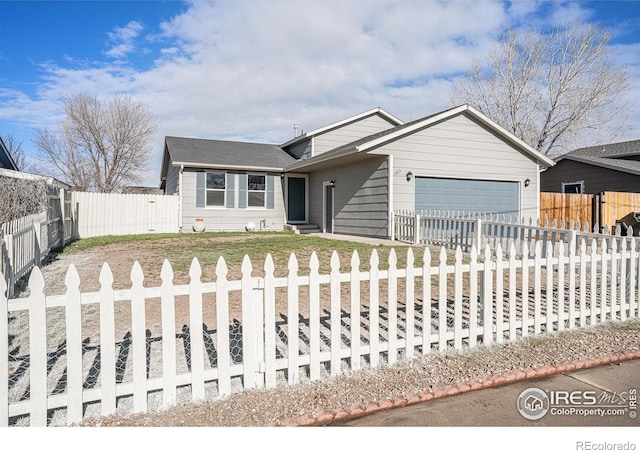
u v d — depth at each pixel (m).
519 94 27.64
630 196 15.91
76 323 2.46
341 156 13.07
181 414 2.58
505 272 7.30
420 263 8.01
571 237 6.44
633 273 4.78
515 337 3.99
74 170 32.09
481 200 13.87
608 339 3.99
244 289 2.90
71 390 2.46
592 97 25.56
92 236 14.89
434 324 4.44
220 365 2.82
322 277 3.14
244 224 17.78
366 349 3.30
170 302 2.69
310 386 2.98
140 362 2.61
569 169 19.89
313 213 18.44
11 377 3.03
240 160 17.91
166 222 16.52
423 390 2.91
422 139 12.94
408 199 12.78
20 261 6.38
